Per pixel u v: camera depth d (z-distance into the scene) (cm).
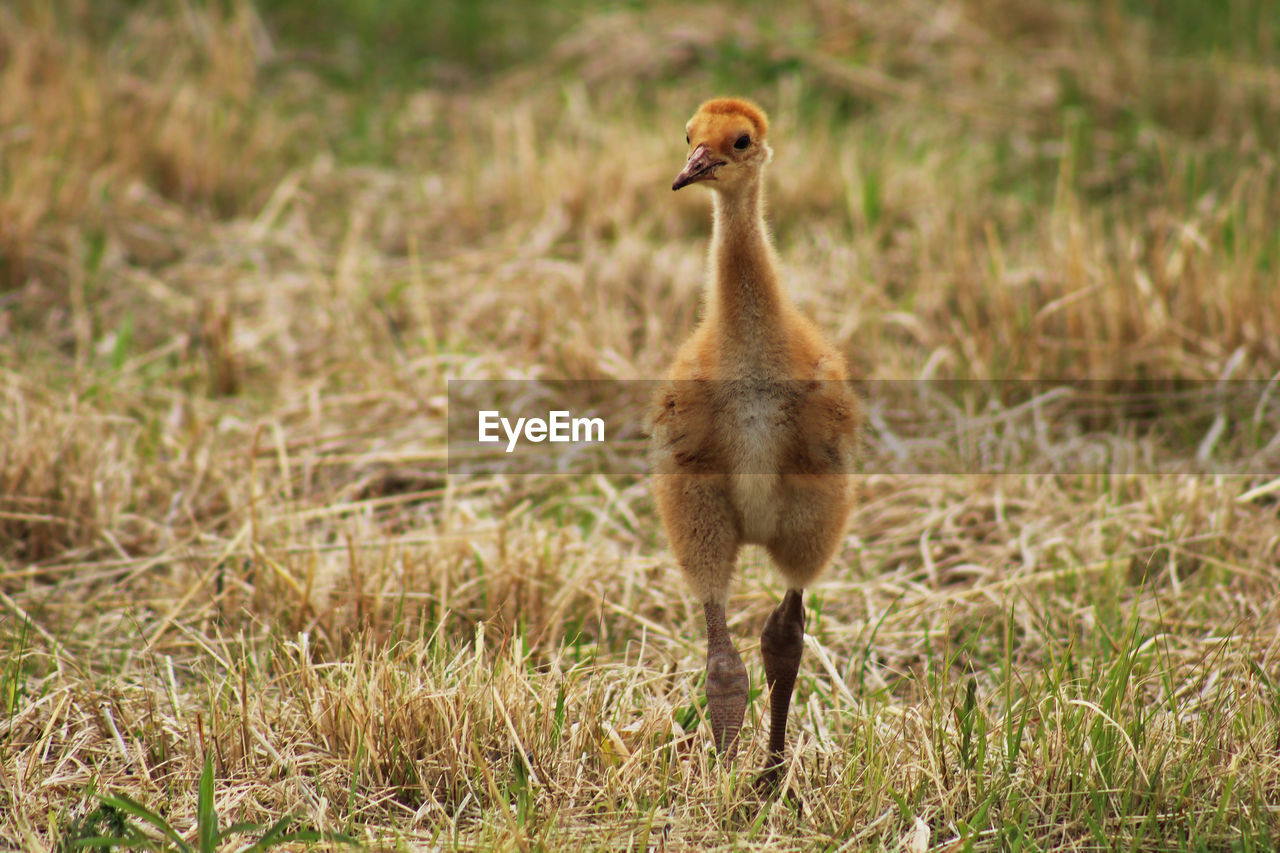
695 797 666
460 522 972
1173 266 1240
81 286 1310
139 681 794
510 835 618
